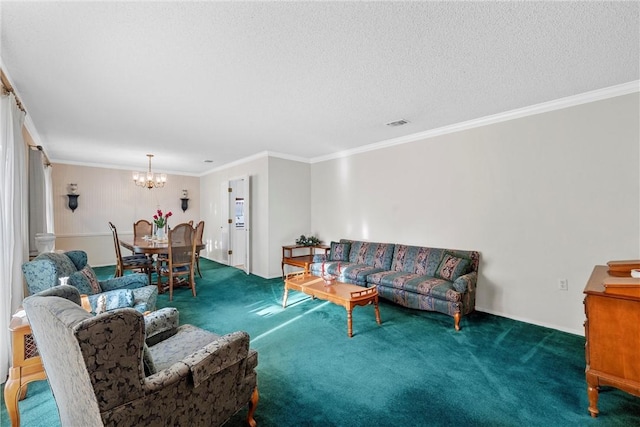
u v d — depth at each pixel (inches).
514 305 126.9
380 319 126.2
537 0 58.3
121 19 63.5
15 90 99.0
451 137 146.3
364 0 58.1
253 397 64.0
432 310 124.5
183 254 165.9
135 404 42.3
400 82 96.8
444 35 70.6
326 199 216.4
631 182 100.4
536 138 119.9
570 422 65.2
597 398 66.6
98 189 246.5
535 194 120.6
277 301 154.5
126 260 196.1
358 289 125.0
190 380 49.2
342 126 146.1
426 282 130.6
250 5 59.4
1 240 77.6
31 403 71.3
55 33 68.2
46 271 87.6
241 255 261.1
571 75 92.7
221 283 193.2
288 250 212.5
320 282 137.8
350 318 110.9
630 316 62.2
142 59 81.1
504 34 70.3
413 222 163.2
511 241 127.5
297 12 61.8
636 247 100.0
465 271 131.6
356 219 195.0
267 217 205.6
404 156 166.9
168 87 99.6
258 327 119.3
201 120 135.5
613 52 78.7
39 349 52.4
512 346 101.9
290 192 216.8
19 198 90.0
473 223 139.2
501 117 128.5
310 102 114.3
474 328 117.6
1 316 76.5
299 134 160.6
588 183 108.4
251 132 156.3
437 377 83.0
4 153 81.4
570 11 61.7
